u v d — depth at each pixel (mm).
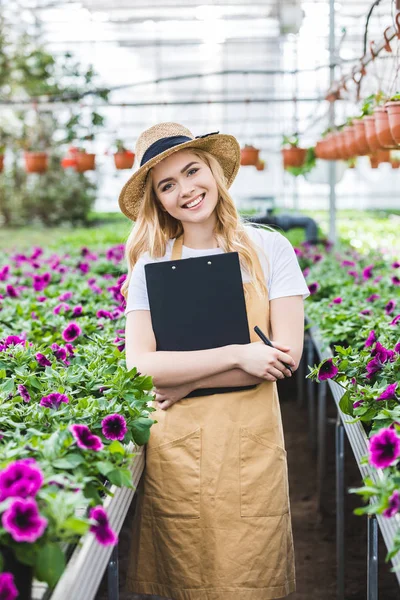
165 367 2184
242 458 2199
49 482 1572
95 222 19141
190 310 2223
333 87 6230
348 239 10961
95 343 2994
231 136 2299
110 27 14398
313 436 4969
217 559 2176
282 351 2203
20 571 1426
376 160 7965
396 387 2145
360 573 3488
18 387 2291
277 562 2209
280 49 15055
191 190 2223
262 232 2359
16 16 14141
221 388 2221
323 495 4141
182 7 13008
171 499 2215
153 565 2271
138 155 2346
